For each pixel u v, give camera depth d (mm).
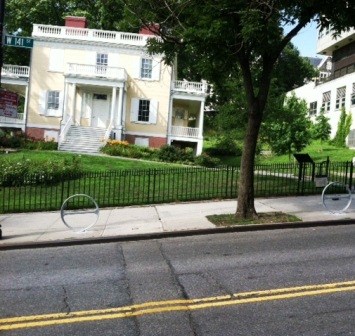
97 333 4977
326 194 14859
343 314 5285
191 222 11125
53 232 10547
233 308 5570
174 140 34656
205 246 8953
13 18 42781
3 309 5750
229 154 35875
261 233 10016
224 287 6340
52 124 32938
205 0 10328
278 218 11078
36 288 6562
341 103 36125
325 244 8734
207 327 5043
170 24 11914
